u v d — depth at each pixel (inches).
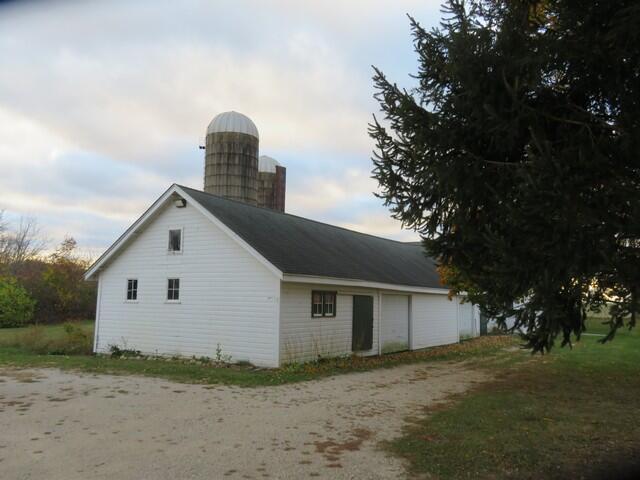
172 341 595.8
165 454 227.5
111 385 404.8
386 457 226.2
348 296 630.5
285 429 273.3
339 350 606.9
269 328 522.3
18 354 615.5
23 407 321.7
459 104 229.6
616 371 506.9
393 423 288.7
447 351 730.8
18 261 1630.2
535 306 199.8
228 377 447.2
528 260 198.2
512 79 212.7
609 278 193.5
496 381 448.8
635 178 197.3
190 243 596.4
